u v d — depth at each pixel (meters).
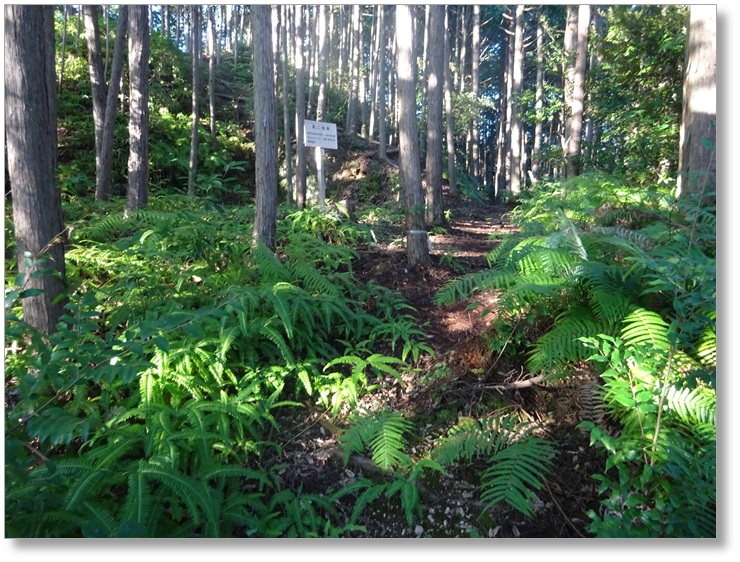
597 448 2.67
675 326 2.33
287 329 3.37
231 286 3.76
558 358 3.04
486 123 31.84
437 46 8.46
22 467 1.88
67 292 3.32
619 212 4.74
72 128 10.94
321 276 4.38
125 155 10.89
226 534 2.44
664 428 2.37
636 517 2.11
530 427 2.86
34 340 2.36
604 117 9.28
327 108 17.94
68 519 2.12
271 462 2.99
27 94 3.06
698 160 4.32
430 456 2.86
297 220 6.31
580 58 9.65
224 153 12.61
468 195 15.86
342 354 3.95
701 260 2.63
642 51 7.91
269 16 5.01
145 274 3.92
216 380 3.28
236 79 16.83
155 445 2.63
